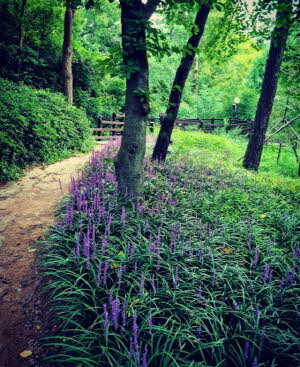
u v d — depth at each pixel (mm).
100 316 2229
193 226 4012
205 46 9656
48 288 2762
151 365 2029
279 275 3348
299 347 2328
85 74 17062
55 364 2207
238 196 5594
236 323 2553
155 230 3742
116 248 3195
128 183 4387
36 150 7895
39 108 8500
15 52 13406
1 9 12969
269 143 13367
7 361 2225
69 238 3305
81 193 4367
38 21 14711
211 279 3035
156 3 3885
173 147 10836
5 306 2795
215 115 26344
